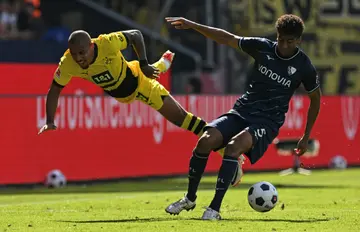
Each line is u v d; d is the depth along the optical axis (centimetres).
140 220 2908
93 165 5856
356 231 2556
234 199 4038
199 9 8125
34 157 5566
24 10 8312
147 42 8144
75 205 3716
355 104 7538
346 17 8781
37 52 7331
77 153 5772
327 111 7306
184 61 8075
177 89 8044
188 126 3288
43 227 2706
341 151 7412
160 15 8312
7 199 4341
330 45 8694
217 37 2922
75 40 2838
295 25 2769
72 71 2953
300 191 4644
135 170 6094
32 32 8319
